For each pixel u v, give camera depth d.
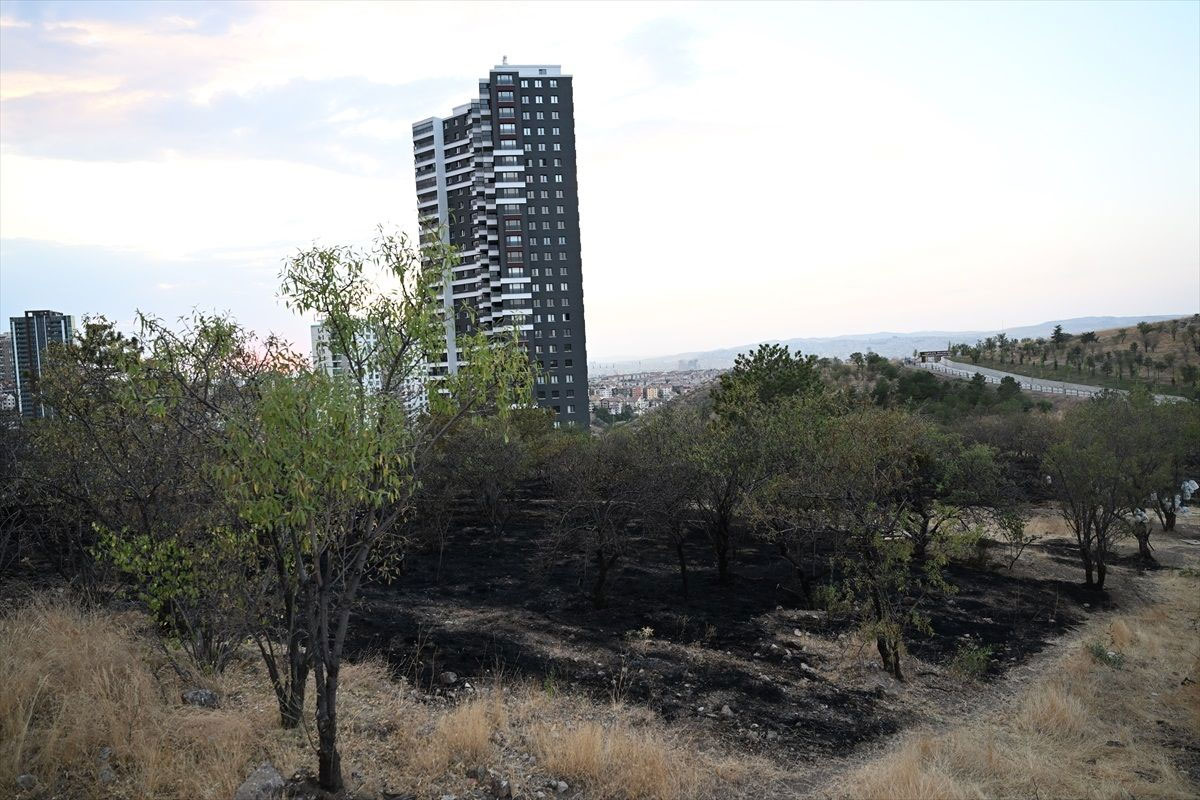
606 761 8.05
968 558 20.94
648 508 16.23
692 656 12.64
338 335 7.31
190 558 8.18
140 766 6.53
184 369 7.68
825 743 9.69
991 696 12.05
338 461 6.00
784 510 15.34
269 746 7.45
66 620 9.38
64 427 10.12
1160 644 14.69
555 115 82.38
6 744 6.38
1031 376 81.69
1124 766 9.34
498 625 13.97
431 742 8.08
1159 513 27.92
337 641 6.88
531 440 29.38
